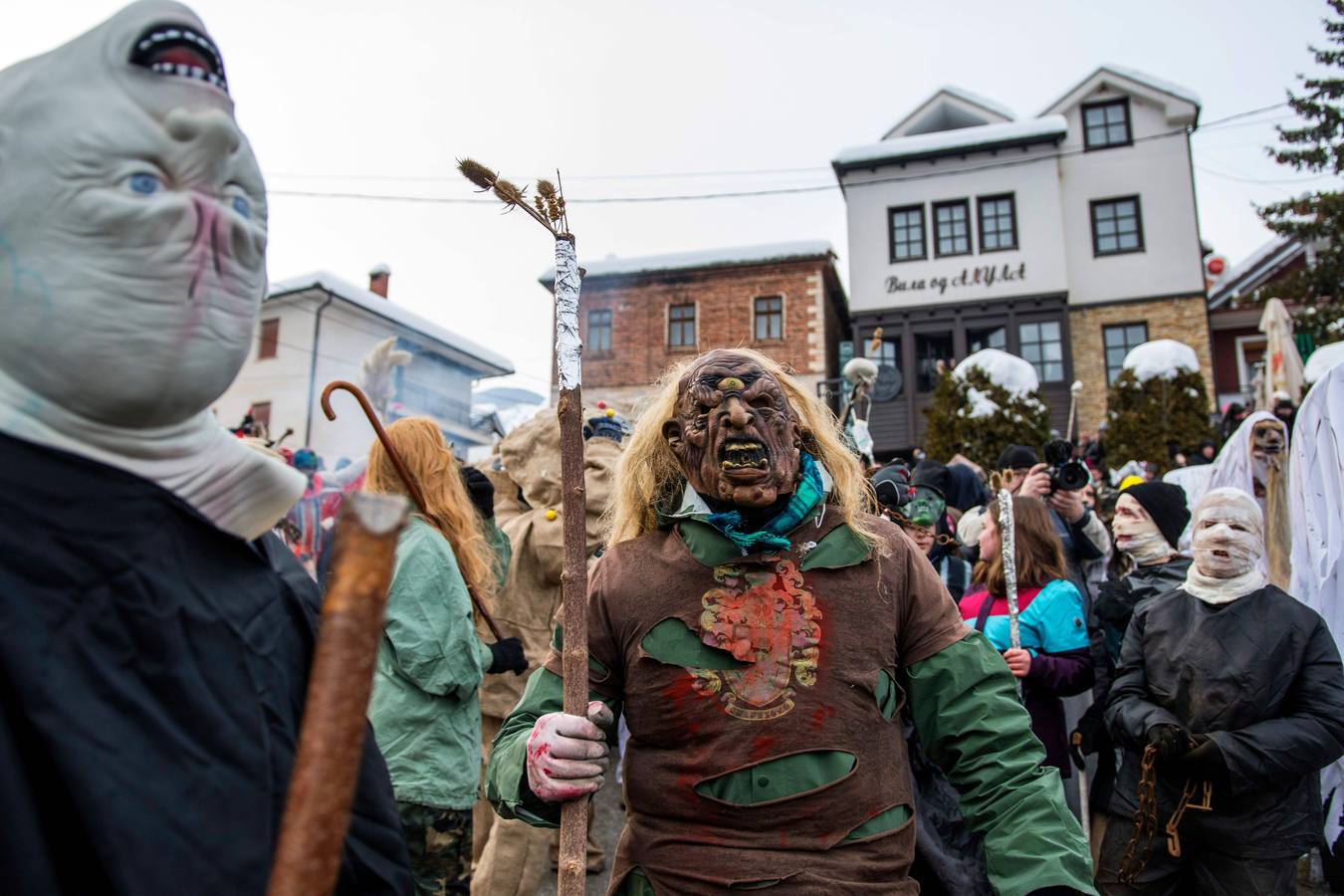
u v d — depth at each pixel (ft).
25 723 2.56
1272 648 9.23
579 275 5.46
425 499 8.77
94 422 2.85
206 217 2.89
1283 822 8.96
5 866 2.44
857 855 5.03
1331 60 64.23
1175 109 72.49
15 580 2.61
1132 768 9.87
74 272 2.73
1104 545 14.51
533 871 10.32
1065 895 4.88
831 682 5.27
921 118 78.18
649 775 5.41
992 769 5.41
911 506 12.25
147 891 2.59
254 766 2.98
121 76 2.82
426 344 84.84
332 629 1.95
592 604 5.83
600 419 14.83
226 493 3.18
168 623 2.86
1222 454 17.07
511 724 5.82
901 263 73.36
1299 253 82.38
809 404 6.53
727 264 75.46
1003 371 54.80
